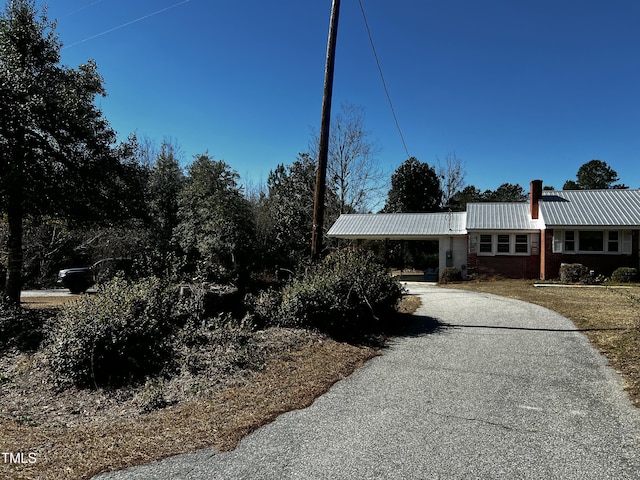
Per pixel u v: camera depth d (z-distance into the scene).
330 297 8.23
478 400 5.08
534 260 23.88
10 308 8.55
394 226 28.11
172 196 22.50
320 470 3.46
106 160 10.45
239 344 6.90
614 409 4.75
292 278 9.43
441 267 26.16
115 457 3.68
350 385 5.66
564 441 3.97
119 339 5.83
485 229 24.14
